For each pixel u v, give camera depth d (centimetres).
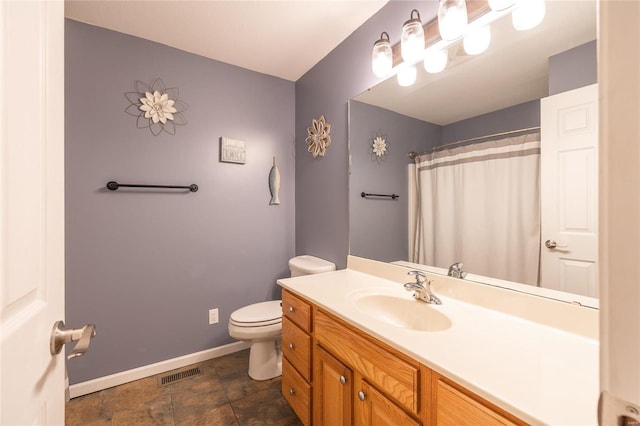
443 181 127
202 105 205
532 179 98
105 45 172
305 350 129
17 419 42
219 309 213
